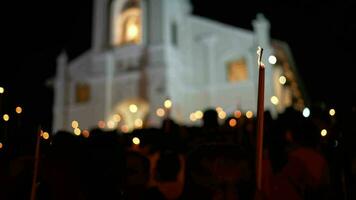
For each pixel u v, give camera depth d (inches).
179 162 193.2
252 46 1121.4
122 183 181.9
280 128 195.8
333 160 205.8
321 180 186.1
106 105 1182.9
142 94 1143.0
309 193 179.9
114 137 188.7
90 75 1242.6
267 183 169.2
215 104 1136.8
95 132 187.6
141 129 243.3
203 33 1190.3
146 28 1184.2
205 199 149.7
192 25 1208.8
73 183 168.2
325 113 260.5
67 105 1285.7
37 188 164.1
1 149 181.5
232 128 286.7
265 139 189.6
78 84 1289.4
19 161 172.4
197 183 151.1
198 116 893.8
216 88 1144.8
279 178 177.5
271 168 178.9
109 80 1203.9
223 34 1169.4
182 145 238.7
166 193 194.9
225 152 150.8
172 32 1203.2
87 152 178.5
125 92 1171.9
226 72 1147.9
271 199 170.7
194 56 1189.7
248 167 150.3
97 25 1268.5
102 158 177.2
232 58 1146.0
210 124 248.5
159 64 1122.0
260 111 112.7
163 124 268.1
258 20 1115.9
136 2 1224.2
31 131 195.0
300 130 195.0
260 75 113.0
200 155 153.4
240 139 239.0
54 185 165.2
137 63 1177.4
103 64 1218.0
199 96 1160.2
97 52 1245.7
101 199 173.2
